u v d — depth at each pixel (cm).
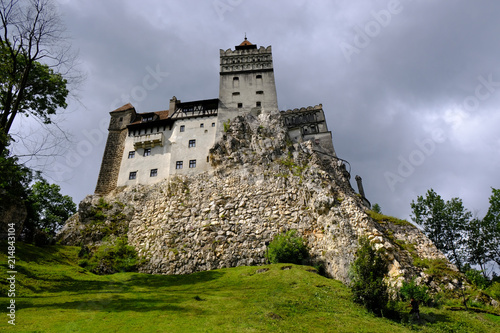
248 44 6662
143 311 1894
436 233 4419
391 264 3003
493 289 3011
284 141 4797
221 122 5172
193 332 1579
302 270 3042
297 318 1925
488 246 4056
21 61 2556
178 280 3181
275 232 3788
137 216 4350
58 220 5116
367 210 4150
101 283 2894
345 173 5100
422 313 2284
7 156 2117
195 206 4197
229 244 3728
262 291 2495
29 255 3266
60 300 2095
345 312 2100
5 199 3441
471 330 2083
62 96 2941
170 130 5262
